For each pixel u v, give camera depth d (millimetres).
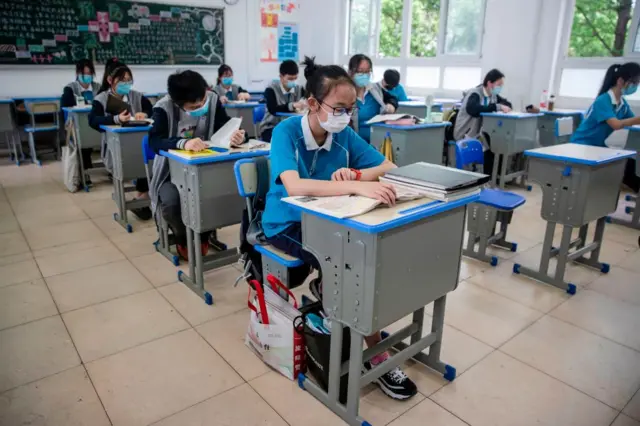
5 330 2016
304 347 1694
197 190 2123
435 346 1760
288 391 1667
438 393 1668
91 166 4477
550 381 1737
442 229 1456
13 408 1553
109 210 3742
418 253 1391
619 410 1590
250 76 7316
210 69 6938
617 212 3883
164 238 2816
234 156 2154
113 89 3641
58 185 4484
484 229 2768
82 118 4070
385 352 1712
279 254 1703
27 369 1757
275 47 7445
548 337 2029
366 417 1542
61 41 5742
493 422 1529
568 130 3594
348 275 1332
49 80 5809
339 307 1395
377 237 1226
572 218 2361
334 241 1339
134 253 2889
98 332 2016
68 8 5699
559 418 1551
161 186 2605
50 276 2549
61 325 2066
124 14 6082
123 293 2375
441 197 1368
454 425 1515
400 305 1394
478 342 1984
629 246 3131
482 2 5664
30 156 5754
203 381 1712
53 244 3012
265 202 1799
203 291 2320
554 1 5008
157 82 6551
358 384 1451
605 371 1800
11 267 2656
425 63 6469
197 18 6633
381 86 4824
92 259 2789
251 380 1722
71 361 1812
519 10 5250
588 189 2277
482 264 2801
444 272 1534
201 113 2359
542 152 2424
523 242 3178
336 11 7352
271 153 1615
